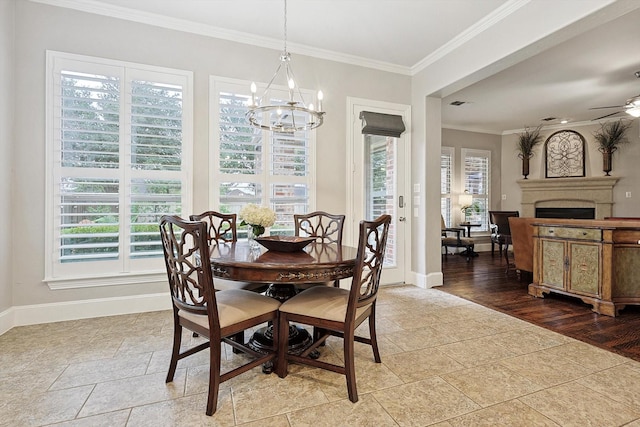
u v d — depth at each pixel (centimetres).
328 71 371
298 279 169
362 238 164
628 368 200
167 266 179
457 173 705
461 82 348
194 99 314
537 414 156
